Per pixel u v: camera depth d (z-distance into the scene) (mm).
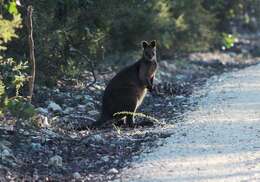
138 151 11992
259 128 13414
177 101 17484
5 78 13945
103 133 13602
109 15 19219
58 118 14875
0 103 12133
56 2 17734
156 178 10164
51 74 17719
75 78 18719
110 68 22062
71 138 12922
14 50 17031
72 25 18312
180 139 12625
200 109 15805
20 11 16719
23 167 10984
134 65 15258
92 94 17953
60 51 17938
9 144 11938
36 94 16609
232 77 21062
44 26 17172
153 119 14586
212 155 11461
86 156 11789
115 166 11117
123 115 14688
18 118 12422
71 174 10758
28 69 16500
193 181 9984
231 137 12688
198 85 20188
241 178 10125
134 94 14875
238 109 15445
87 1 18422
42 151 11867
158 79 21438
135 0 22312
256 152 11625
